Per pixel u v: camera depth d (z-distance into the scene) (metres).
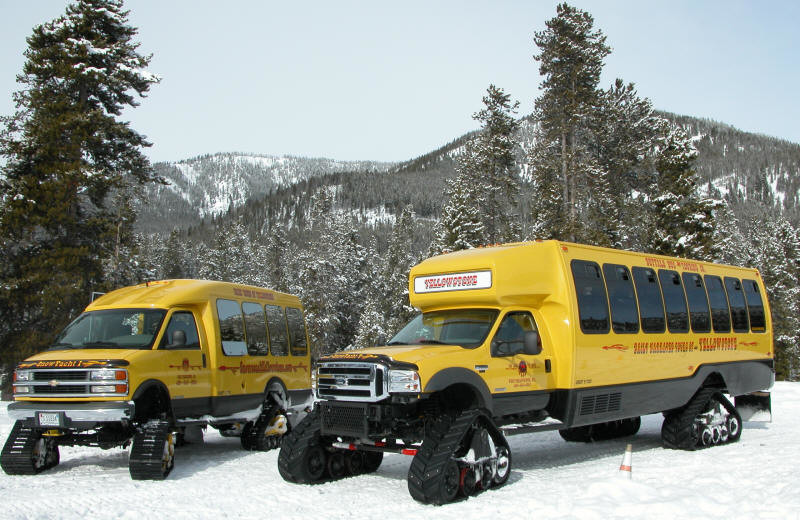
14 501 7.70
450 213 46.75
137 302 10.56
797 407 17.92
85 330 10.38
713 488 7.50
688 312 11.59
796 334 61.88
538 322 9.30
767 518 6.12
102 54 31.59
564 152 39.56
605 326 9.80
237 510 7.31
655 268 11.21
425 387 7.48
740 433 11.89
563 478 8.54
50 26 32.09
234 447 12.42
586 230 37.78
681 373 11.16
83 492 8.22
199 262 119.69
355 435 7.93
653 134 45.47
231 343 11.55
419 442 8.13
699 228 40.69
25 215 29.12
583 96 39.44
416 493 7.27
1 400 29.42
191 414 10.43
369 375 7.76
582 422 9.36
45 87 31.28
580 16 40.12
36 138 30.02
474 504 7.17
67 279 29.34
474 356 8.20
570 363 9.14
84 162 31.14
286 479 8.59
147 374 9.47
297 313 14.20
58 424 8.80
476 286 9.04
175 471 9.70
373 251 88.50
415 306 9.88
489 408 8.13
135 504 7.61
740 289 13.16
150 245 121.31
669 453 10.66
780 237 72.69
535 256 9.38
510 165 47.59
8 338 29.44
